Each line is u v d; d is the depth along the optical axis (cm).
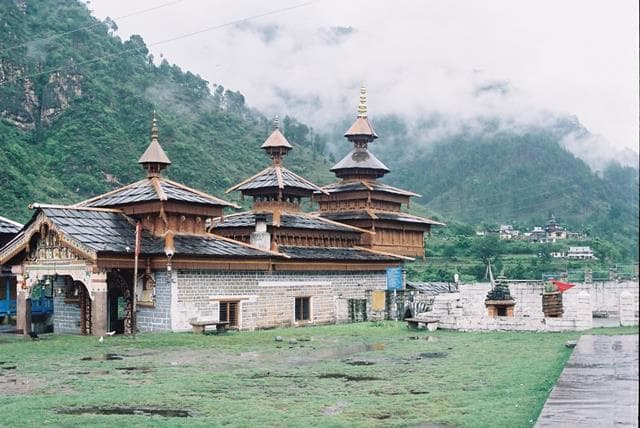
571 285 4581
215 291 4006
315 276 4697
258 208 5238
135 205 4081
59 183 11262
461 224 16425
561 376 1686
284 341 3434
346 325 4462
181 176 11981
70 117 13100
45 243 3850
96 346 3200
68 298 4200
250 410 1697
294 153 15688
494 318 3781
